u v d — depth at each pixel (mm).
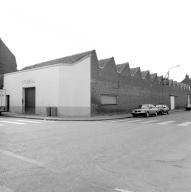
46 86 24250
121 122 18078
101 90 27062
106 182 4527
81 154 6863
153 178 4789
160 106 31016
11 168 5391
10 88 29672
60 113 22906
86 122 17891
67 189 4137
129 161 6125
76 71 24047
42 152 7082
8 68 39094
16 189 4121
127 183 4484
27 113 26875
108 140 9336
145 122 18094
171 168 5520
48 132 11547
